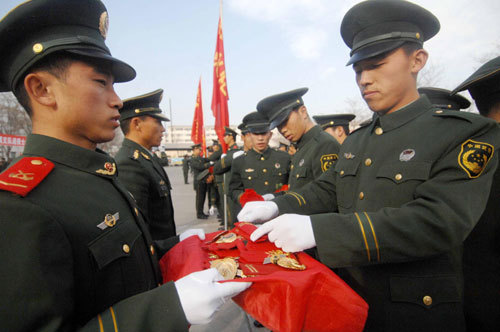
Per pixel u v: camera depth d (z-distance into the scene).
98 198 0.88
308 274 0.96
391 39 1.17
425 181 1.07
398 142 1.22
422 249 0.96
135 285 0.88
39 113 0.87
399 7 1.15
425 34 1.32
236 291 0.86
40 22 0.80
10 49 0.82
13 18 0.76
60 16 0.83
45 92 0.84
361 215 1.08
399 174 1.14
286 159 4.16
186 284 0.79
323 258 1.04
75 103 0.85
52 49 0.79
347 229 1.04
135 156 2.11
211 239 1.51
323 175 1.73
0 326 0.57
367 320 1.23
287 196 1.67
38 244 0.62
